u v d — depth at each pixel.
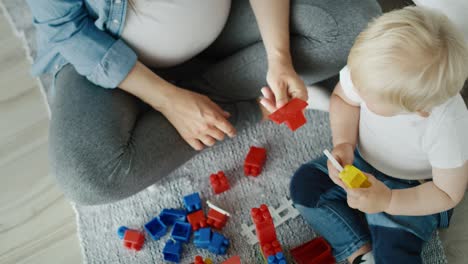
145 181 1.04
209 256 1.12
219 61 1.15
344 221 1.03
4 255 1.20
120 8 0.94
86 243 1.17
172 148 1.04
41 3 0.94
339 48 1.05
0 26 1.52
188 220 1.13
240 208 1.17
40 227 1.22
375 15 1.04
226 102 1.14
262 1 1.04
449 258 1.07
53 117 1.03
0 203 1.26
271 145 1.24
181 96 1.02
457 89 0.74
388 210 0.92
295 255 1.06
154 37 1.00
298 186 1.08
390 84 0.73
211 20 1.02
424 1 1.04
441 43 0.71
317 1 1.04
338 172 0.93
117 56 0.98
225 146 1.25
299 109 0.90
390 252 0.99
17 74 1.44
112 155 0.99
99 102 1.02
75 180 0.98
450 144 0.81
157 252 1.14
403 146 0.91
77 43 0.98
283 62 1.00
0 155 1.33
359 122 0.99
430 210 0.90
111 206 1.21
